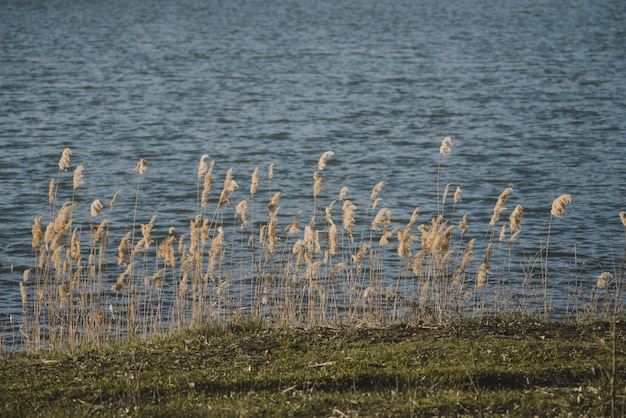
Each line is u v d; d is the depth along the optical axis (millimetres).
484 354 22453
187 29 198000
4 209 51312
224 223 47719
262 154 70688
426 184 58375
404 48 158750
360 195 55438
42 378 22047
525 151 69375
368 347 23641
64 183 58250
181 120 86812
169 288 35062
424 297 27578
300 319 27531
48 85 111500
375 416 18891
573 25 199250
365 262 38438
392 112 91938
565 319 27938
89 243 42469
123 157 68625
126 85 113125
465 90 107250
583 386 20422
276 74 125062
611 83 111438
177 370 22328
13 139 75438
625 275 35469
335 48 159750
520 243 42938
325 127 83125
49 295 27438
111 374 22109
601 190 55000
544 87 108750
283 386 20969
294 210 51312
